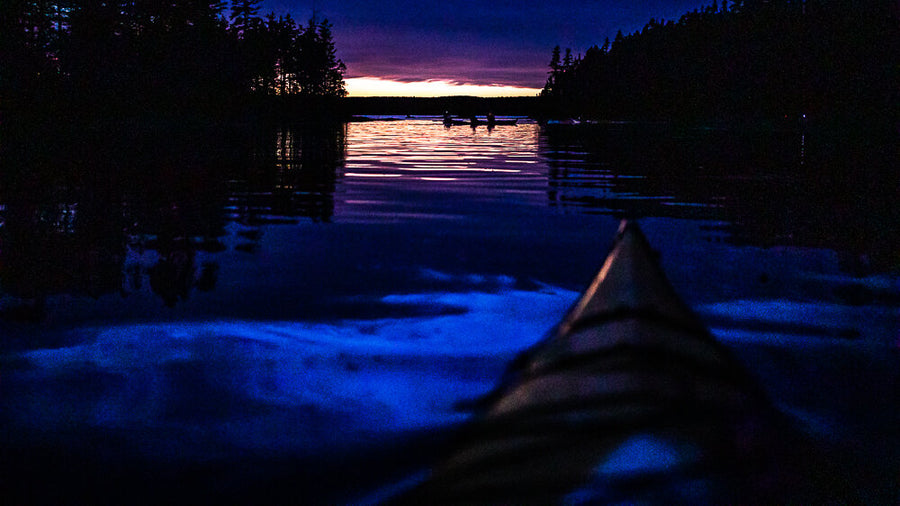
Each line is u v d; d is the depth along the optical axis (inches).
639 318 42.9
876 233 252.7
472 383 106.3
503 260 204.5
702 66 2972.4
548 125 2241.6
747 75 2701.8
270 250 217.2
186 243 228.1
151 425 89.0
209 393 100.8
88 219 271.4
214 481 75.2
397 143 978.7
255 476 75.9
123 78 1510.8
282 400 98.0
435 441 84.6
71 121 1268.5
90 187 375.9
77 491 72.7
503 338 130.5
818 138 1225.4
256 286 169.8
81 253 208.4
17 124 1067.3
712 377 42.1
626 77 3511.3
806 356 119.5
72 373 108.3
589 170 535.2
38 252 208.2
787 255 213.0
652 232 255.4
